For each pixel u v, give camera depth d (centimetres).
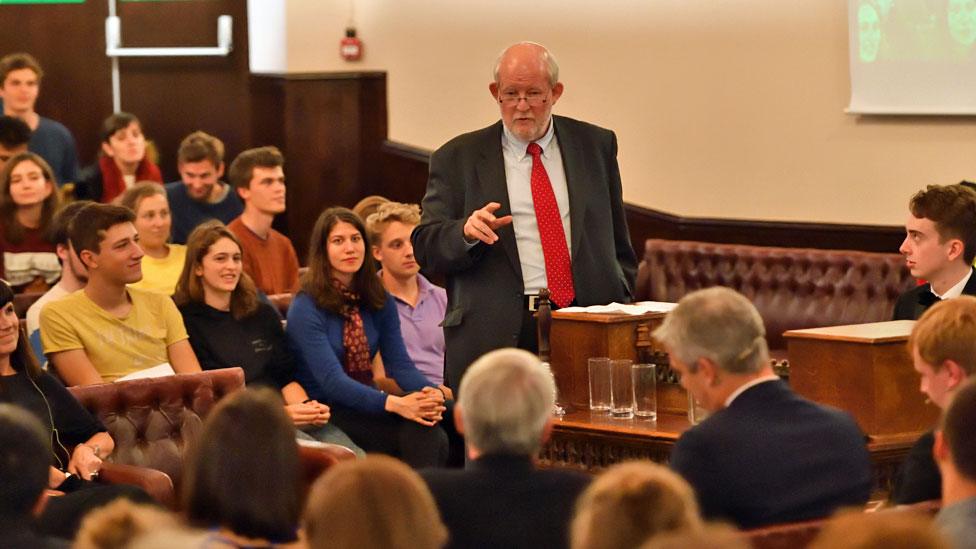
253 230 1202
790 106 1325
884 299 1171
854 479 487
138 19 1606
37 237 1123
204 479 428
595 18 1443
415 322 1014
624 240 782
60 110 1609
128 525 333
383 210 1010
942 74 1214
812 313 1204
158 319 866
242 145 1611
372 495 329
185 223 1326
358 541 325
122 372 844
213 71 1608
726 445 478
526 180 751
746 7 1345
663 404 734
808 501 477
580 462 705
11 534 430
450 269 736
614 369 714
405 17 1567
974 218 734
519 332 740
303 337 896
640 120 1423
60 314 835
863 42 1258
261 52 1612
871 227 1274
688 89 1389
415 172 1566
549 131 758
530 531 445
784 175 1334
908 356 640
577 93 1463
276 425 432
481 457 457
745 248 1253
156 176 1412
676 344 497
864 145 1280
